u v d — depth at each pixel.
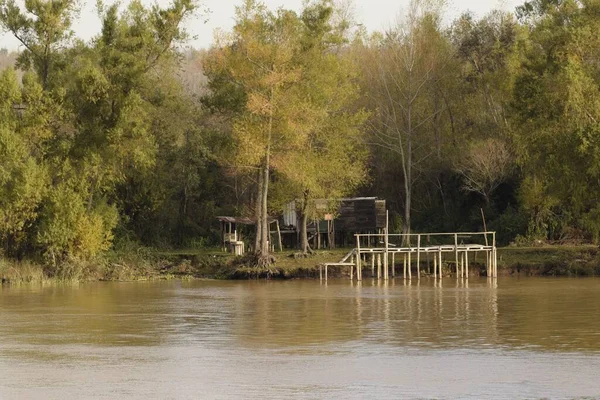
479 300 50.41
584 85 64.44
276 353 33.44
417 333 38.22
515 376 29.06
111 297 53.66
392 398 26.22
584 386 27.64
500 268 66.62
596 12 66.19
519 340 36.19
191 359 32.22
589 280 61.72
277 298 52.53
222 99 67.75
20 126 63.56
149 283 63.84
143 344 35.66
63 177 65.12
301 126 65.62
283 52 64.81
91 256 66.25
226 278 66.94
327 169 69.44
